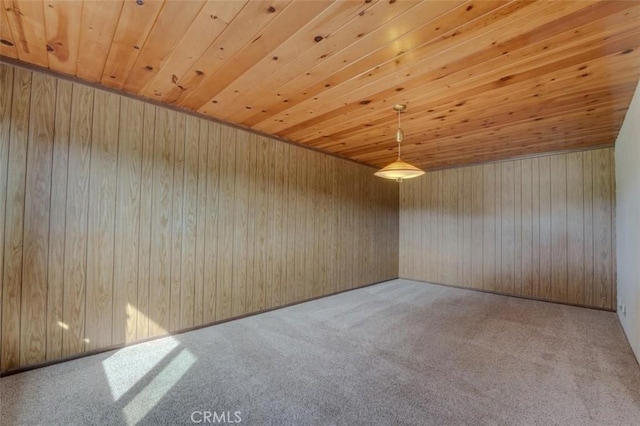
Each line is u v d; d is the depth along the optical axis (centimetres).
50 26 174
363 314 373
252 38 181
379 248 567
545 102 267
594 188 409
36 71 223
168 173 292
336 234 480
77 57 208
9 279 214
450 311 388
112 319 259
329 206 469
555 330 320
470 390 205
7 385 203
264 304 376
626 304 307
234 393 199
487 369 235
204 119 318
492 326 332
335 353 261
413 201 599
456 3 149
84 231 245
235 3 152
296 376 222
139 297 274
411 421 174
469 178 528
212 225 325
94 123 249
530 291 457
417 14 158
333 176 477
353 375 224
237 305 348
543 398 197
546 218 447
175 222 297
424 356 257
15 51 202
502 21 162
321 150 448
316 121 325
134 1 152
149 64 215
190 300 307
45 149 228
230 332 307
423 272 580
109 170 257
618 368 237
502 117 304
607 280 396
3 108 213
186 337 291
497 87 239
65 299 236
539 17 159
